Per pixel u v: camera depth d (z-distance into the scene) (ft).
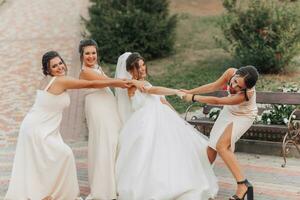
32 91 37.17
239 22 38.27
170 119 18.44
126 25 44.42
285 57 37.37
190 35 51.01
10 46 50.14
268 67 38.09
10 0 71.46
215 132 18.26
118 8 45.73
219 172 22.03
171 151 17.48
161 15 45.98
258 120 24.59
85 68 18.25
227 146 17.92
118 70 19.24
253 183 20.47
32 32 55.06
